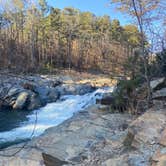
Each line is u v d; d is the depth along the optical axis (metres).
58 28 52.25
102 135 7.75
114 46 42.53
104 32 55.06
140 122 7.05
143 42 9.43
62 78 32.12
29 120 17.09
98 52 47.91
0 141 12.28
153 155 5.89
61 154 7.14
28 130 14.30
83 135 7.88
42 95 23.34
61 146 7.47
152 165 5.67
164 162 5.47
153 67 10.31
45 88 24.25
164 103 8.55
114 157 6.52
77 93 25.52
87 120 8.82
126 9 9.60
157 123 6.88
